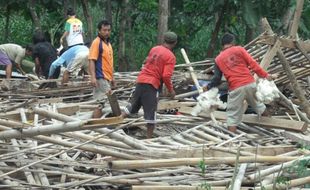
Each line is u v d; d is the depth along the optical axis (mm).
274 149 7652
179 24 18312
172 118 9203
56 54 13070
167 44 8750
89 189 6250
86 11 17703
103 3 19484
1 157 6250
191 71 10703
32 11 17734
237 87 8633
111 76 10117
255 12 16094
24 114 8039
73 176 6285
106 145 6930
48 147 6711
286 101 9477
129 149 6973
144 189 5934
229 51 8758
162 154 6852
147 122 8469
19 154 6363
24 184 5957
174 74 11664
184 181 6391
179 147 7535
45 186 5895
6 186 5848
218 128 8852
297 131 8586
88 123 5285
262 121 8891
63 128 5348
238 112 8727
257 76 8945
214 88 8977
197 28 19000
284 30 16703
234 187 5984
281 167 6266
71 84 11852
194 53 20000
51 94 11141
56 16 19734
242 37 20797
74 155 7059
